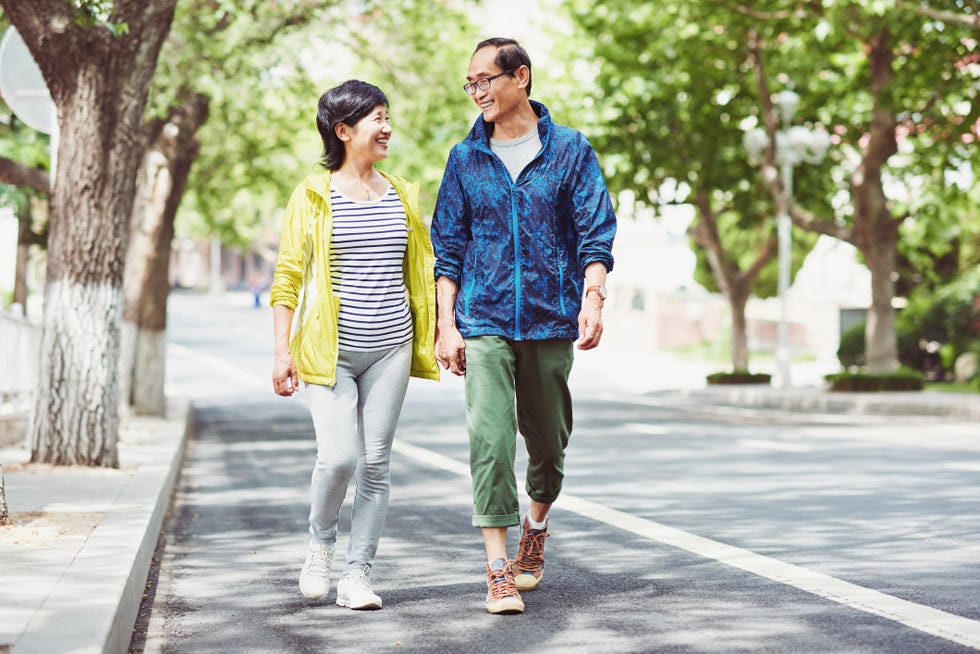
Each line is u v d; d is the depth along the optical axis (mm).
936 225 27672
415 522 8703
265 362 36750
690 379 32312
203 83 16984
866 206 24859
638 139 25344
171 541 8133
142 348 18172
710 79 25438
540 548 6211
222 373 32656
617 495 10000
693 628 5340
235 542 8031
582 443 14992
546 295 5691
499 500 5684
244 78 18094
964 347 29750
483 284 5699
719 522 8469
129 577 5508
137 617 5766
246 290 108688
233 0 17172
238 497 10445
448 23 22531
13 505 8039
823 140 24844
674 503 9492
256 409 22234
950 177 23781
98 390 10664
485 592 6180
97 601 4973
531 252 5680
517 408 5914
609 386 30203
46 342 10695
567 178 5730
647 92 24578
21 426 14164
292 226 5676
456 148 5805
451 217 5816
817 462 12492
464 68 24578
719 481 10938
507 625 5434
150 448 12867
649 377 33094
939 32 20422
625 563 6922
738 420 19562
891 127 24016
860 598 5938
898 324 30688
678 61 24859
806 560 6980
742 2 22141
